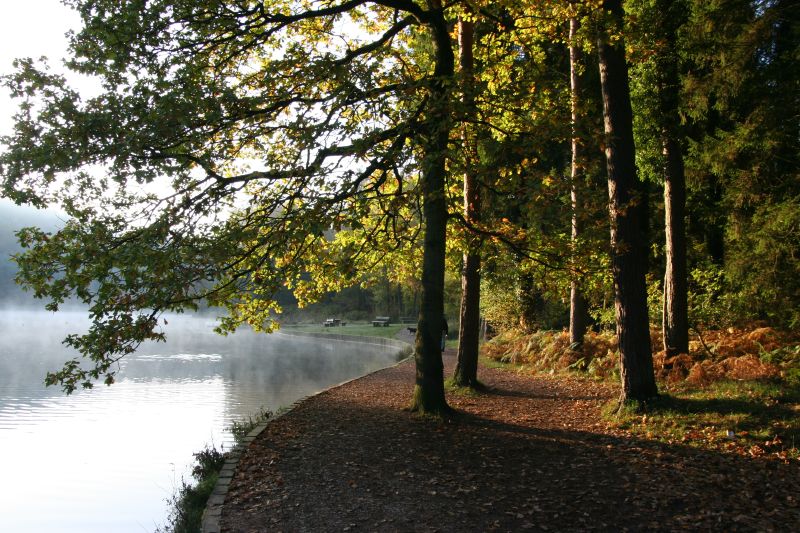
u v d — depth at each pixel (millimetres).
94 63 6980
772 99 12812
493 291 23828
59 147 6328
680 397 9578
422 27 11109
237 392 19547
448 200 10125
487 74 12008
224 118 7520
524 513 5711
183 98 6902
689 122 14781
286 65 8469
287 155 8750
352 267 8828
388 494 6250
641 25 9727
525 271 12344
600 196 9055
